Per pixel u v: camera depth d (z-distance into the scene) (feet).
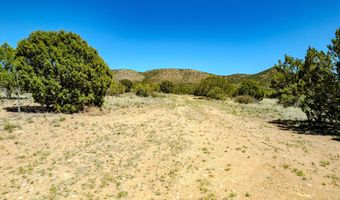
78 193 25.20
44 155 35.96
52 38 69.92
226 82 222.89
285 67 95.71
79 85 71.97
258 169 31.76
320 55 61.52
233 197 24.54
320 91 61.26
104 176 29.45
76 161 34.01
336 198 24.21
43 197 24.22
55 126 52.90
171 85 286.25
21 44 66.13
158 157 36.29
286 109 112.06
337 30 56.75
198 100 168.04
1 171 29.94
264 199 24.04
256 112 98.73
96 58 77.36
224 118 78.33
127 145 42.14
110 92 156.76
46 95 67.77
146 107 97.71
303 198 24.20
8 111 69.67
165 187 26.91
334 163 34.35
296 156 37.35
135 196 24.90
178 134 50.60
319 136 53.26
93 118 66.33
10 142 40.57
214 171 31.19
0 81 90.02
